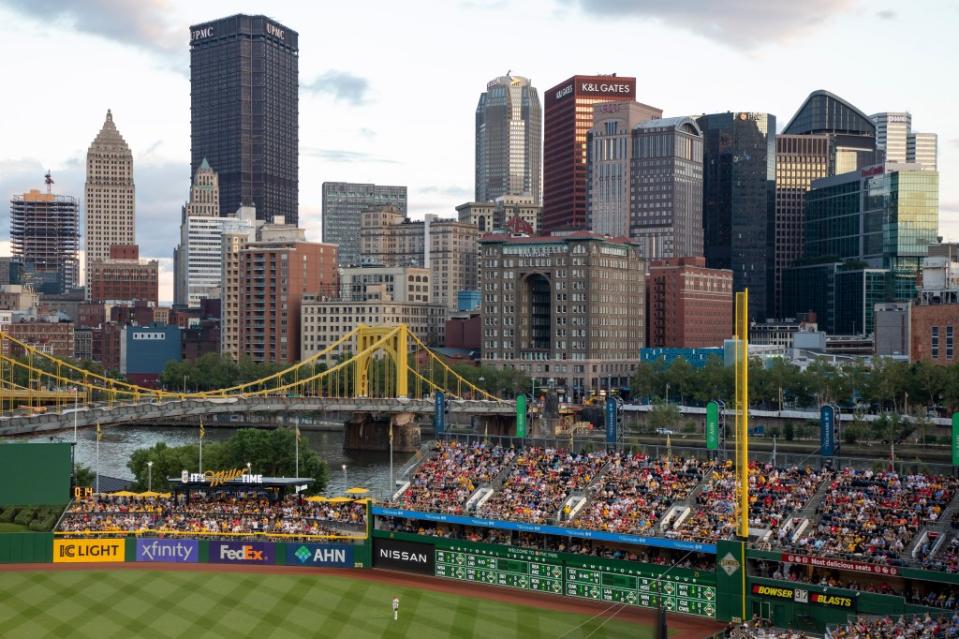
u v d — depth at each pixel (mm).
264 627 99000
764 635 94000
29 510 130750
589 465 130500
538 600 111062
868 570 97500
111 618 101250
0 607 104500
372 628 99375
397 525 127812
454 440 145875
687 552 108375
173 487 132625
